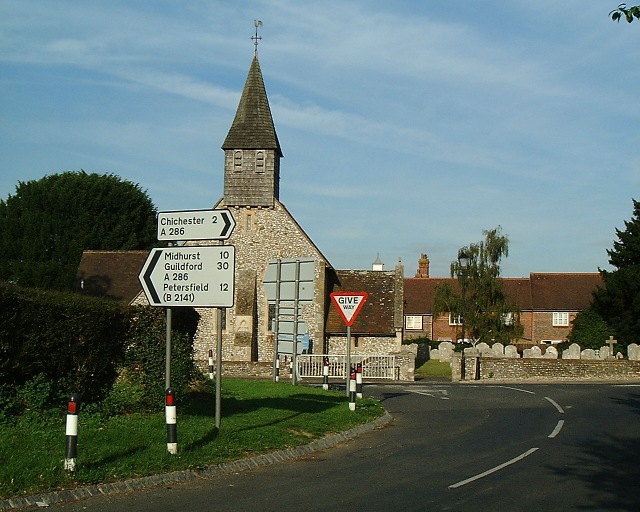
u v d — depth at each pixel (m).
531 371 36.91
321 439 14.78
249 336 42.94
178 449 11.84
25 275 51.91
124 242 56.91
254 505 9.38
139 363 14.91
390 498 9.86
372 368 37.72
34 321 12.95
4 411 12.59
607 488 10.57
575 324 55.22
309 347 43.09
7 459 10.29
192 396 18.00
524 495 10.08
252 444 13.18
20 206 56.97
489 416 20.25
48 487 9.43
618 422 18.47
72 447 10.13
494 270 54.88
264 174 44.41
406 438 15.95
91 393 14.36
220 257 13.21
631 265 56.53
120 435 12.39
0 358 12.50
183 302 13.29
